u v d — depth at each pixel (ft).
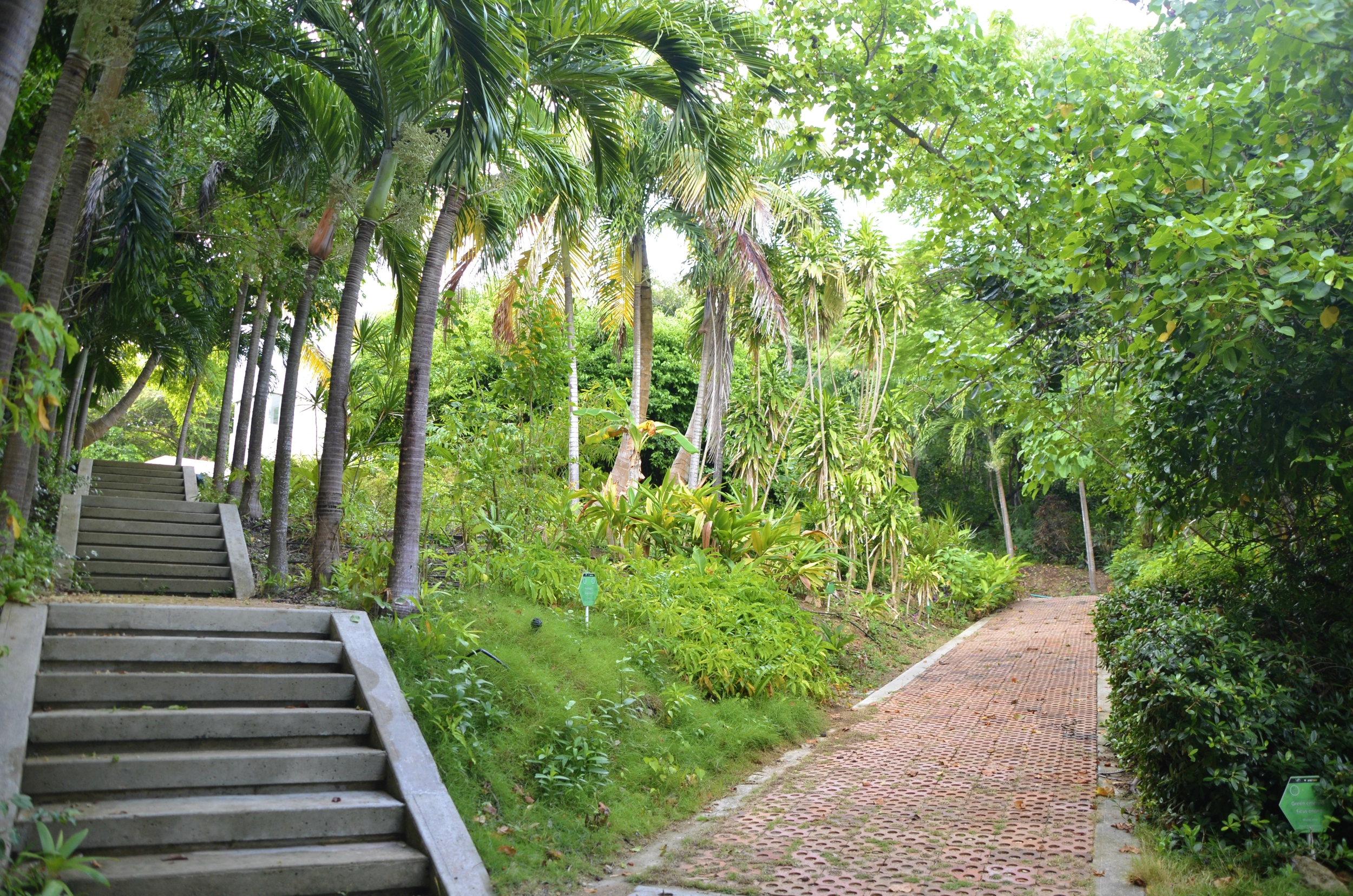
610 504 31.96
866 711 26.05
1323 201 12.67
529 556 25.94
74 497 29.22
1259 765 12.50
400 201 22.56
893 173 22.89
